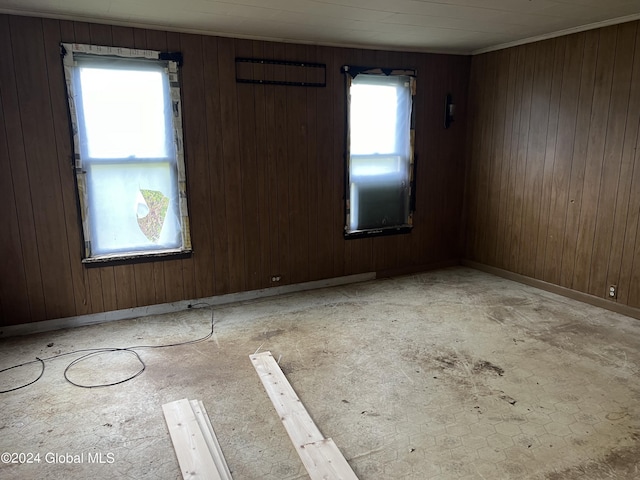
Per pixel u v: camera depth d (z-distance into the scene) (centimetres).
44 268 368
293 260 468
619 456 224
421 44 468
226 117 412
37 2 311
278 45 425
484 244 537
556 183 445
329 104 457
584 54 406
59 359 326
